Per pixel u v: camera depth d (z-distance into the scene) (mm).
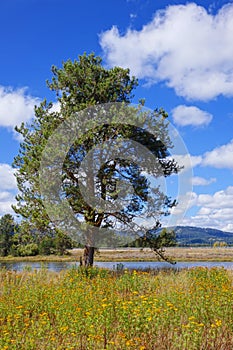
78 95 16156
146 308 6652
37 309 7941
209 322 6695
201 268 12234
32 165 14492
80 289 9164
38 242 16516
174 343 5578
